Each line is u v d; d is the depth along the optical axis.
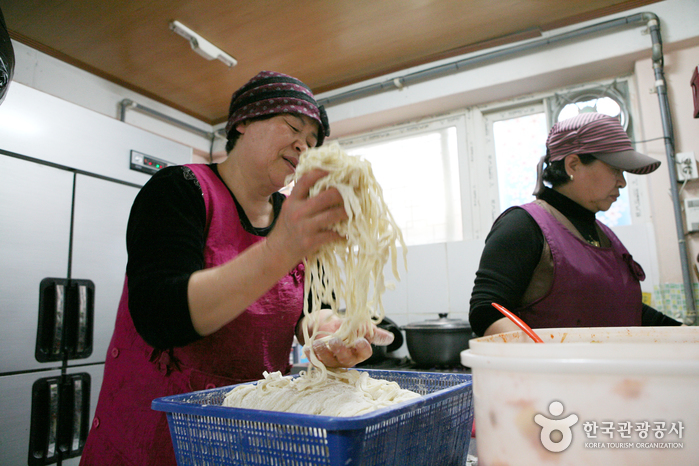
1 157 1.68
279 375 0.90
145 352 0.99
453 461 0.74
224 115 3.54
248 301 0.67
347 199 0.63
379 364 2.54
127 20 2.32
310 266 0.83
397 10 2.31
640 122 2.36
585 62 2.39
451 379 0.87
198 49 2.47
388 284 0.75
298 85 1.10
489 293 1.18
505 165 2.80
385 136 3.18
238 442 0.61
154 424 0.95
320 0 2.21
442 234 2.93
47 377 1.77
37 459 1.71
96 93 2.83
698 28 2.17
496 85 2.62
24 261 1.73
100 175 2.04
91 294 1.96
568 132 1.38
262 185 1.11
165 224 0.86
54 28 2.37
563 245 1.26
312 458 0.54
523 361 0.40
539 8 2.32
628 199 2.39
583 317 1.25
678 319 2.10
